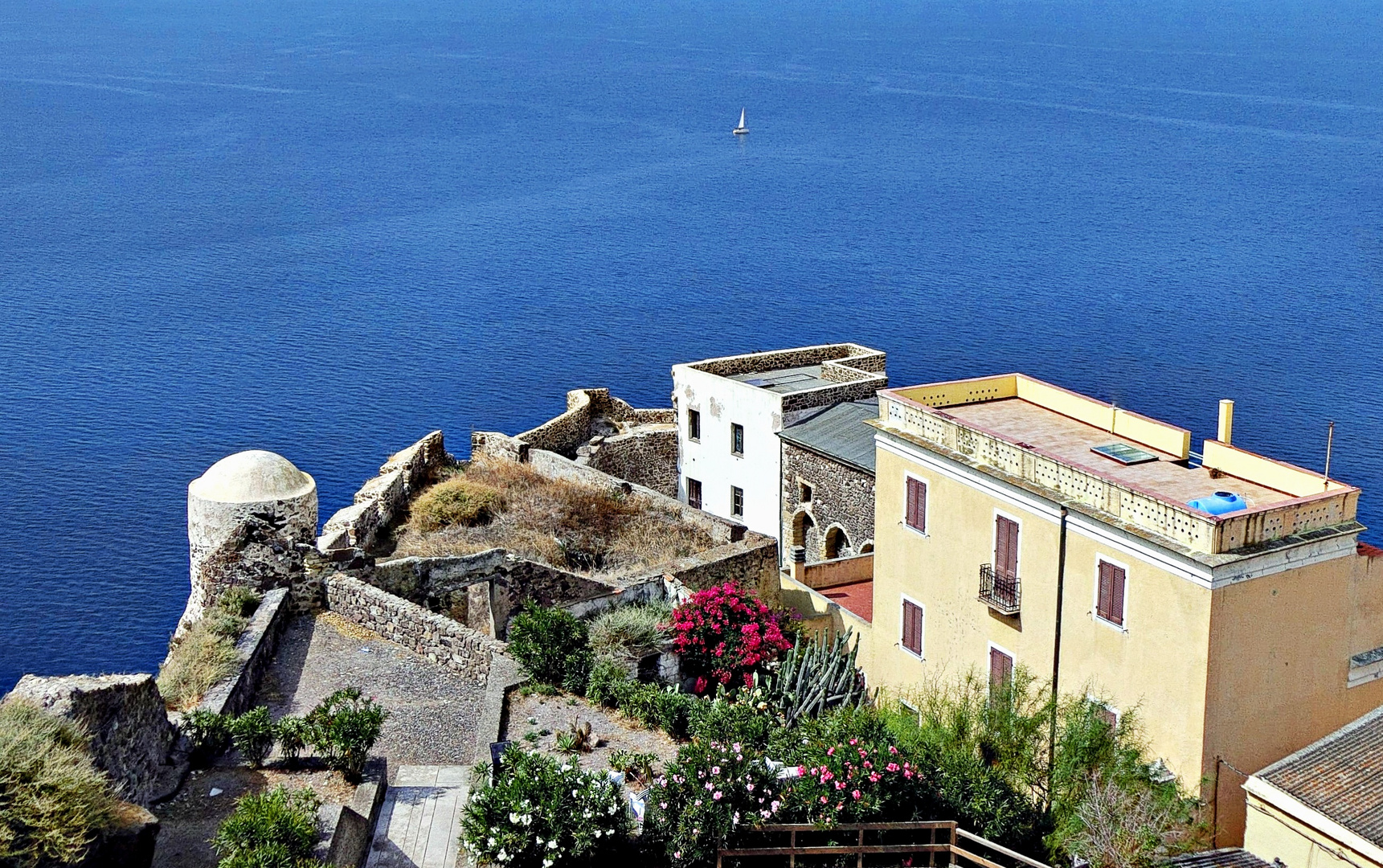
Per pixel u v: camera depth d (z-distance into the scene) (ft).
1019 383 149.48
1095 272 558.15
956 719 114.52
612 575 151.43
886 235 649.61
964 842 92.79
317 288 529.45
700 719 101.24
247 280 537.65
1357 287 518.37
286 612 118.11
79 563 275.18
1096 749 108.37
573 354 441.27
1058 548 118.01
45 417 365.20
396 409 378.53
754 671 130.00
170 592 264.52
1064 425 140.56
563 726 103.19
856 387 212.64
